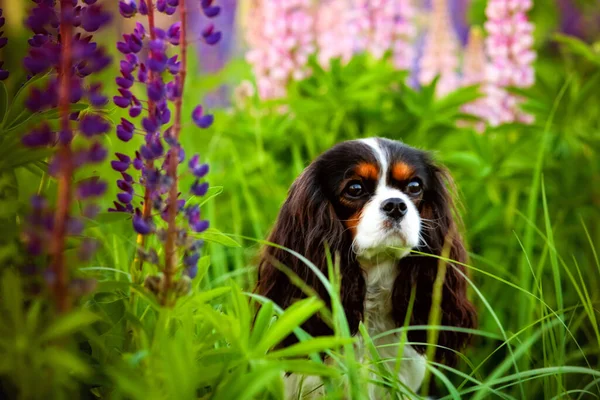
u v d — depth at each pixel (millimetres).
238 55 7312
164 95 1827
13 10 3201
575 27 7262
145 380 1671
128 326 2010
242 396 1624
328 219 3230
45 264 1850
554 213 4254
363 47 5457
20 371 1554
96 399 1977
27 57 1727
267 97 5270
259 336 1836
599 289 3652
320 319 3006
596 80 4367
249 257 3881
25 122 1888
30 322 1575
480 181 4340
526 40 4949
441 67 6215
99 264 2637
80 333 1914
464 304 3393
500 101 4988
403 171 3240
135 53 1899
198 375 1739
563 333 2695
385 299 3275
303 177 3365
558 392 2420
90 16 1759
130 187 1971
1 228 1771
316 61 4887
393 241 3033
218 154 4926
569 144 4457
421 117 4707
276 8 5191
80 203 2080
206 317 1867
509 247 4082
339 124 4758
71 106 1912
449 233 3383
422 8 7352
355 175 3217
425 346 3180
